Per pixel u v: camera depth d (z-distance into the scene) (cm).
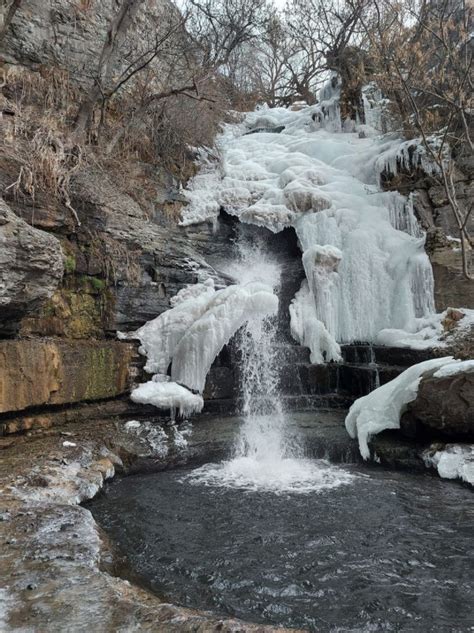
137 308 809
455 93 902
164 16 1258
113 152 971
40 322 677
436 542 430
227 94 1781
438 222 1045
